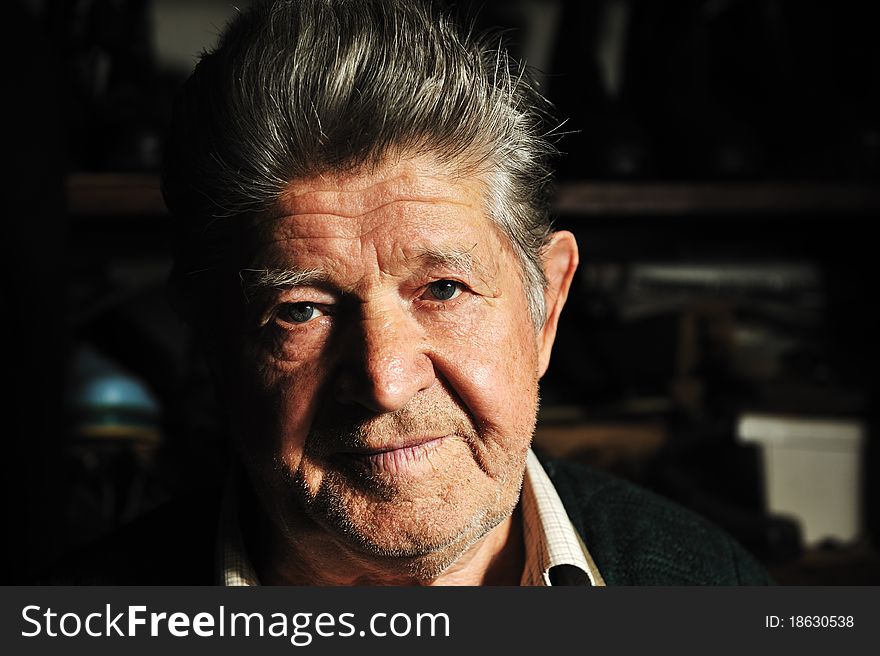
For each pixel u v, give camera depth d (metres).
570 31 1.48
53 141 1.21
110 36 1.41
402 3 0.67
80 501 1.33
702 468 1.43
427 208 0.63
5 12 1.11
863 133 1.41
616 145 1.39
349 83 0.62
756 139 1.43
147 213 1.33
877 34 1.48
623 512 0.87
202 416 1.38
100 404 1.32
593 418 1.43
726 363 1.49
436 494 0.64
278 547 0.76
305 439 0.65
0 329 1.15
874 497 1.46
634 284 1.57
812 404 1.47
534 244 0.71
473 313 0.65
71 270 1.56
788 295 1.58
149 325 1.47
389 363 0.62
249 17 0.70
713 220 1.54
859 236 1.64
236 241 0.66
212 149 0.66
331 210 0.62
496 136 0.65
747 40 1.50
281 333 0.65
